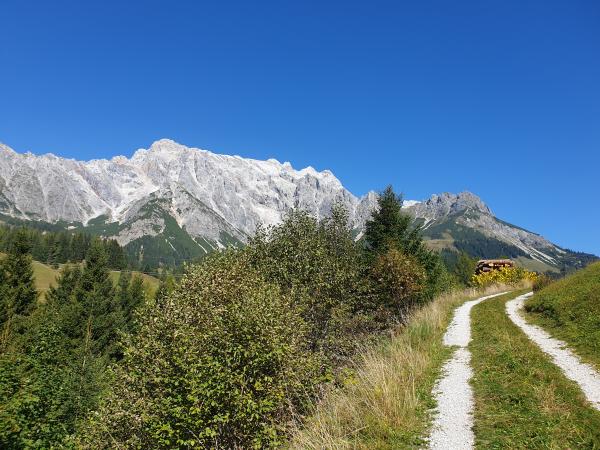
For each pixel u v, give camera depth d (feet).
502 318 83.05
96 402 94.38
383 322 92.99
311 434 31.42
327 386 47.98
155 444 47.14
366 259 103.86
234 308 47.80
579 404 32.48
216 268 70.74
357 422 31.63
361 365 51.26
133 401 52.75
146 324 57.72
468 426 30.91
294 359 48.39
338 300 75.36
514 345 55.83
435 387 41.09
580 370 43.42
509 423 30.14
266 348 44.09
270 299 53.98
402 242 118.32
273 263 79.92
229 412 40.86
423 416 33.30
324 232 89.51
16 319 155.22
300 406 46.21
